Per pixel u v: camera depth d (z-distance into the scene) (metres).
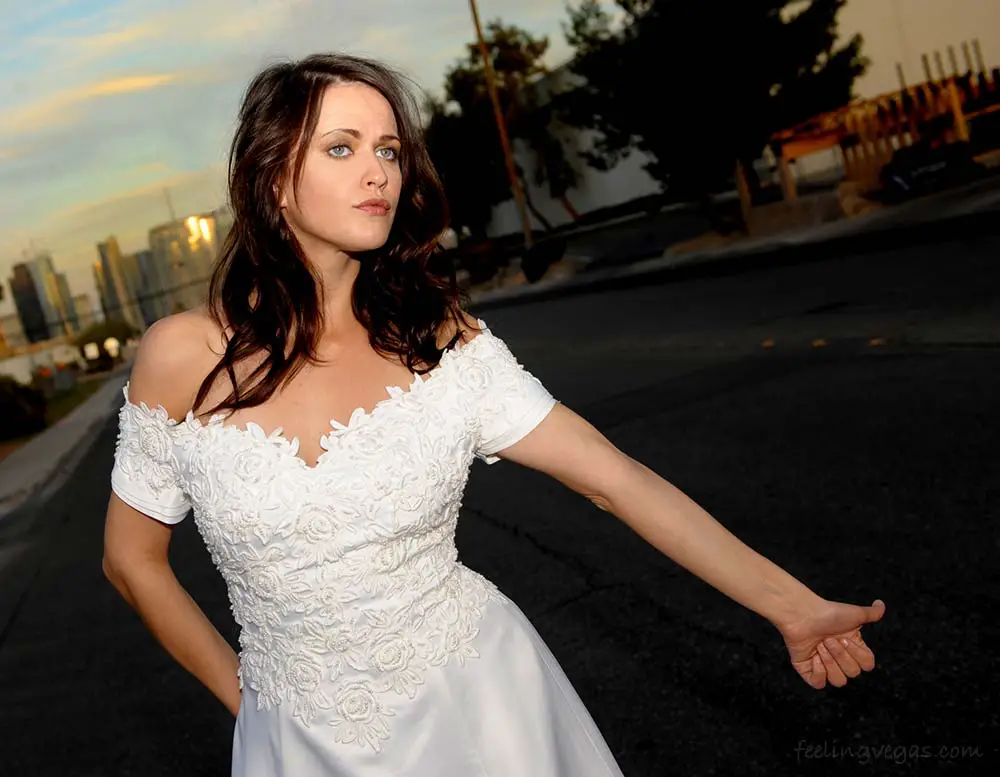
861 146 15.91
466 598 1.73
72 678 4.91
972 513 4.12
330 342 1.69
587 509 5.53
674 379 8.33
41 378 26.55
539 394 1.72
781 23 16.30
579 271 21.66
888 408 5.89
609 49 18.64
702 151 18.00
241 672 1.75
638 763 2.91
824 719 2.93
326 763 1.62
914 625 3.32
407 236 1.77
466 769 1.64
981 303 8.05
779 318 9.93
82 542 8.29
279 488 1.56
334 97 1.61
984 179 14.68
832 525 4.32
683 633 3.70
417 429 1.62
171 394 1.66
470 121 22.72
